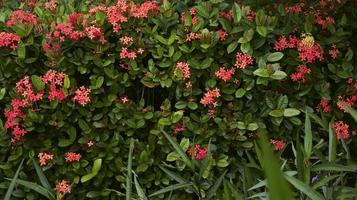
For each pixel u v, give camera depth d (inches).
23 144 81.5
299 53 83.5
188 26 83.5
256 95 83.4
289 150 84.8
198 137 83.1
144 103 85.1
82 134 82.5
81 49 82.7
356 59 88.0
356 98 84.7
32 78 80.2
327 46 86.7
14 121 80.7
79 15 83.6
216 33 82.1
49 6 94.0
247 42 81.6
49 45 82.3
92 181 83.5
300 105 83.9
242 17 84.4
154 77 83.4
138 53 84.1
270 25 82.8
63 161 82.6
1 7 105.1
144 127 85.0
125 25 84.6
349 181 80.1
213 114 83.2
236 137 82.8
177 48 84.0
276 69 80.4
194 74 83.0
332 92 87.7
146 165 82.2
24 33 82.0
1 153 82.4
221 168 83.2
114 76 83.0
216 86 83.7
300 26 86.7
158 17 85.8
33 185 58.1
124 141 83.7
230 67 83.8
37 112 81.6
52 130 82.8
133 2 90.0
